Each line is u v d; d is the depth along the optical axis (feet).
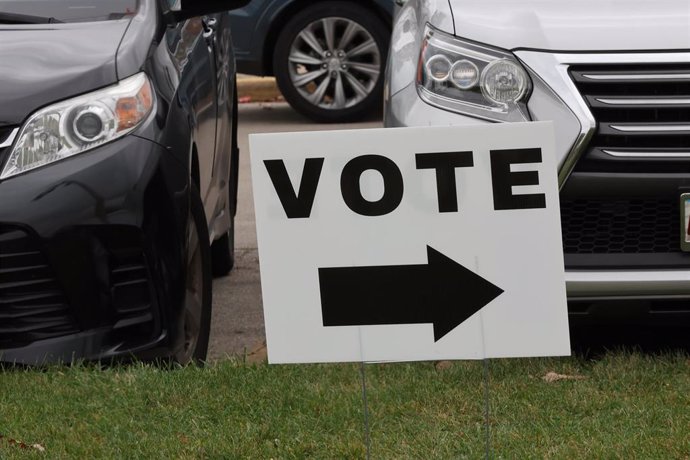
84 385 18.16
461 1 20.84
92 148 18.72
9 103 18.75
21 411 17.51
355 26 44.45
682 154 19.03
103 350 18.88
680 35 19.36
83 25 20.74
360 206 13.97
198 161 21.09
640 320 19.42
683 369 18.92
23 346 18.76
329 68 44.93
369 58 45.11
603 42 19.40
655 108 19.10
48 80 19.03
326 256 14.05
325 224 14.02
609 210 19.17
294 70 45.06
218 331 23.35
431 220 13.92
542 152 13.75
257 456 16.01
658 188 19.01
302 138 13.93
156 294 18.97
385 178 13.92
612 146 19.15
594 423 16.67
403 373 18.80
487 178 13.82
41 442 16.53
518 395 17.80
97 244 18.61
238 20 44.93
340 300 14.08
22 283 18.54
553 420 16.88
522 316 13.92
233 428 16.83
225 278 27.48
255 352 21.72
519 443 16.07
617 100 19.17
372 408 17.42
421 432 16.58
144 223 18.72
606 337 21.36
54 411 17.51
